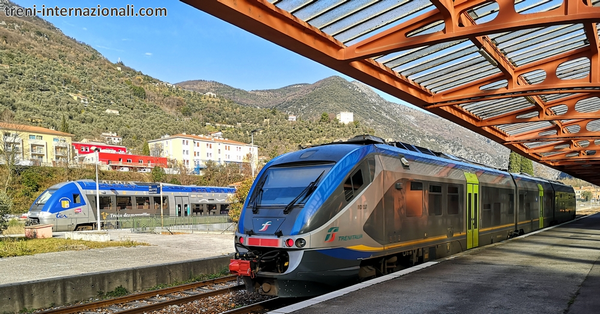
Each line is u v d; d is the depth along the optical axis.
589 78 13.02
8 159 46.75
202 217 32.78
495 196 16.69
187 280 12.27
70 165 57.62
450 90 15.55
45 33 199.62
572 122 22.94
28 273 11.35
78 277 9.98
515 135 25.78
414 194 11.00
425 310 6.19
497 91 14.66
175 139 96.06
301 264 8.06
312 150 9.95
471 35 9.55
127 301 9.81
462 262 10.57
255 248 8.63
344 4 9.08
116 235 23.67
